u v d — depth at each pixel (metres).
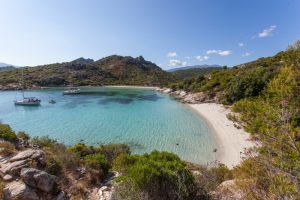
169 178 8.80
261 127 7.11
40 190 9.52
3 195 8.66
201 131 35.88
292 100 7.23
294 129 6.55
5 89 107.31
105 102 70.62
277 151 6.04
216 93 67.06
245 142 28.77
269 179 5.89
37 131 36.09
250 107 8.12
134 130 36.72
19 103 62.78
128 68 195.12
